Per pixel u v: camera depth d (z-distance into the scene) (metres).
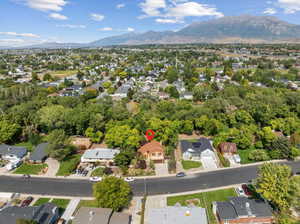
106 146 64.62
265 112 76.06
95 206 39.62
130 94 118.31
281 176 36.19
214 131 70.12
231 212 35.38
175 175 50.00
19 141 68.06
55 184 46.84
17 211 34.66
